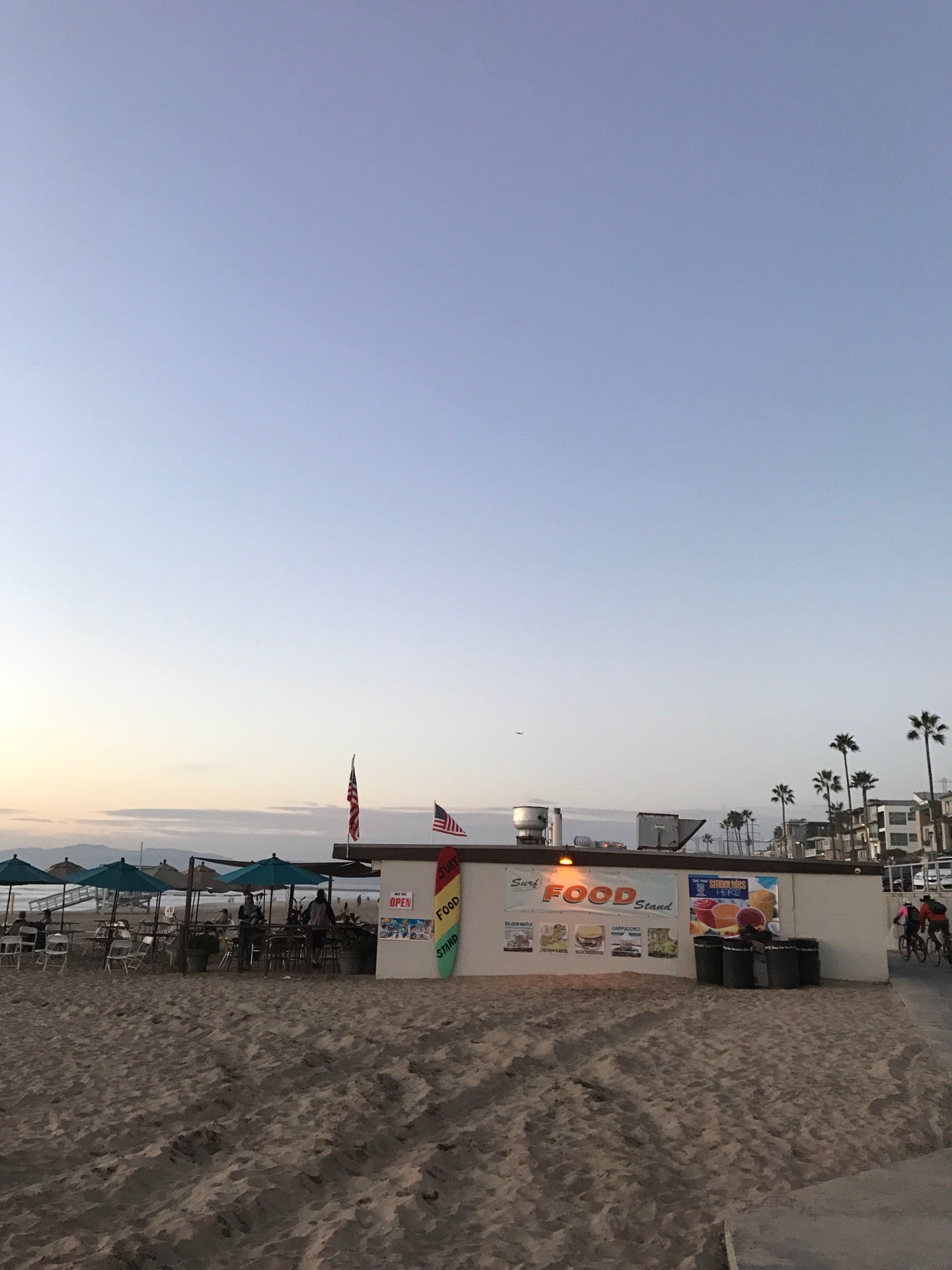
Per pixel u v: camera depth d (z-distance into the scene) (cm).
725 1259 598
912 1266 552
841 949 2138
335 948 2422
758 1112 940
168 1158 790
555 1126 896
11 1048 1277
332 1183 754
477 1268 595
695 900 2170
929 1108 948
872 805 11306
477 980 2078
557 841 2503
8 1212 662
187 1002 1700
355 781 2542
